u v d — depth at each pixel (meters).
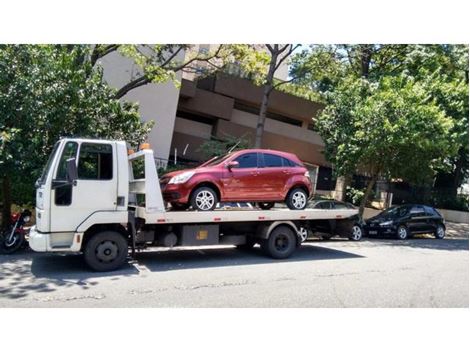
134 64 18.50
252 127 24.66
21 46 10.34
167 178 9.41
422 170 18.09
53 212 7.70
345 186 22.19
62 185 7.74
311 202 14.52
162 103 20.20
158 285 7.16
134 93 19.52
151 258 9.69
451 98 18.06
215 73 21.16
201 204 9.09
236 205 10.48
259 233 9.96
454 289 7.54
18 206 13.58
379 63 23.58
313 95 26.41
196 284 7.29
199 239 9.25
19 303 6.04
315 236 11.45
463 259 11.34
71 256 9.55
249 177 9.63
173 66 17.55
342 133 17.84
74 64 12.13
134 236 8.39
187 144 22.25
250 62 18.12
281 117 26.94
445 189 28.00
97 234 8.09
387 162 17.97
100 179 8.05
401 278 8.27
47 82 10.49
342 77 21.94
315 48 21.61
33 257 9.38
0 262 8.77
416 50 20.30
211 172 9.24
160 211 8.55
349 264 9.60
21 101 10.00
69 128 11.18
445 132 15.78
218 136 23.56
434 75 19.25
